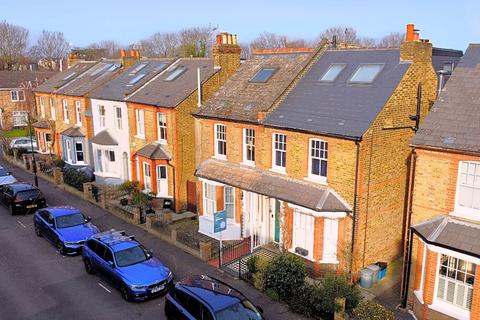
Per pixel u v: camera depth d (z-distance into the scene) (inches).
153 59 1298.0
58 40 4665.4
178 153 979.3
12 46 3742.6
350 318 536.1
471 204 524.7
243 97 838.5
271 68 872.3
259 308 511.2
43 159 1499.8
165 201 1004.6
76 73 1573.6
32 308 599.5
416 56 673.6
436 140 539.2
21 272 708.0
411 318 563.5
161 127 1021.8
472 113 545.6
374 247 677.3
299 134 689.0
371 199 651.5
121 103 1133.1
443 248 514.9
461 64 609.0
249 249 771.4
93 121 1269.7
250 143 792.9
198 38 3228.3
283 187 705.0
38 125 1568.7
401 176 695.7
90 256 688.4
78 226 808.3
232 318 482.6
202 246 736.3
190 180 1011.9
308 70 808.3
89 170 1299.2
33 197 1002.1
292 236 717.3
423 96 703.7
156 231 853.2
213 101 884.0
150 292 607.5
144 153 1011.3
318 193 661.3
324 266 662.5
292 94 771.4
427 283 539.2
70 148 1389.0
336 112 672.4
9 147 1617.9
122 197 1061.1
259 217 796.0
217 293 515.8
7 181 1134.4
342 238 647.8
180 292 530.3
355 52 776.9
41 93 1619.1
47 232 816.9
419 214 569.0
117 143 1186.0
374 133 629.3
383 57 725.3
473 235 503.2
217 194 822.5
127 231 884.0
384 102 639.1
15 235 872.3
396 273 682.8
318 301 549.6
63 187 1210.6
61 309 596.7
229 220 836.6
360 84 698.8
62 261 751.1
